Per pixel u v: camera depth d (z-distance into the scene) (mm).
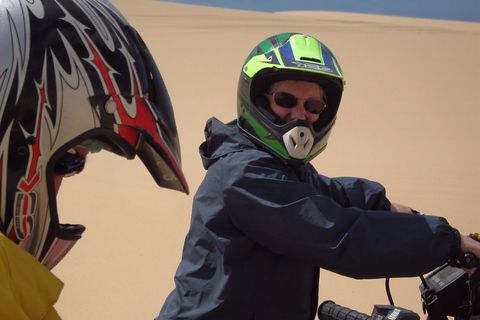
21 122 1101
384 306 1790
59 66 1162
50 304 1068
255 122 1801
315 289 1905
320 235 1604
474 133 10070
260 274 1750
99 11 1326
